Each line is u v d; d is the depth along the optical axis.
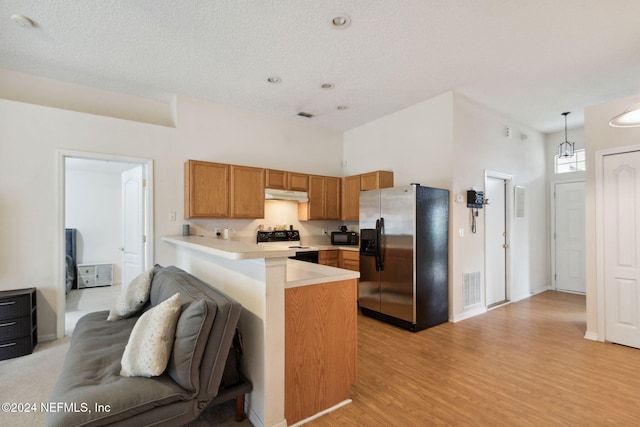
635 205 2.97
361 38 2.67
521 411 1.99
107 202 5.97
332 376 2.04
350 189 5.07
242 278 2.07
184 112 3.99
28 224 3.10
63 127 3.27
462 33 2.59
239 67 3.20
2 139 3.00
